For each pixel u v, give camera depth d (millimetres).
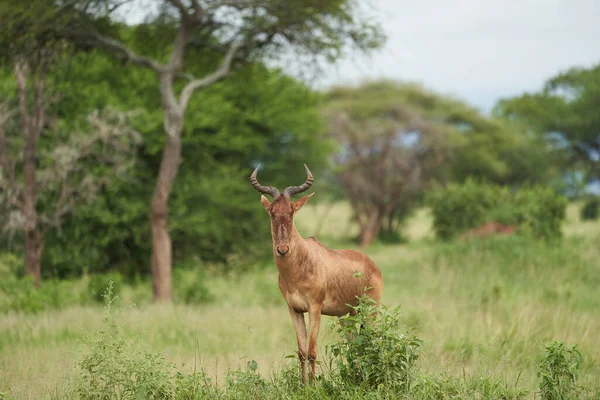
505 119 96875
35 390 14375
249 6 32844
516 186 94375
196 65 38562
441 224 53125
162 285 32250
